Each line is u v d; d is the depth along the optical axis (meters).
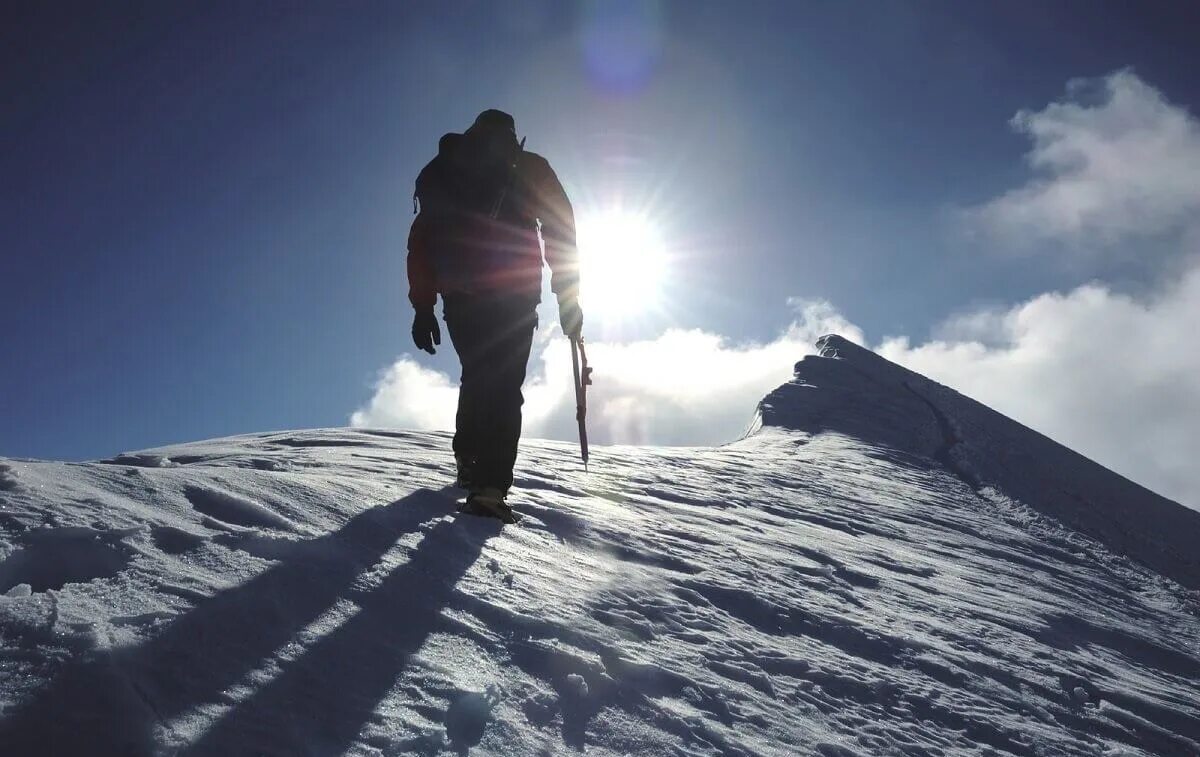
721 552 4.09
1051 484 13.44
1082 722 3.12
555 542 3.37
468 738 1.66
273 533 2.38
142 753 1.35
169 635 1.69
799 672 2.68
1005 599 5.17
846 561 5.00
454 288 3.80
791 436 13.98
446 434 7.70
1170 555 11.10
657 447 10.28
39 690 1.42
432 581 2.39
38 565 1.93
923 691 2.89
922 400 17.95
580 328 4.01
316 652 1.81
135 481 2.60
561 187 4.00
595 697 1.98
